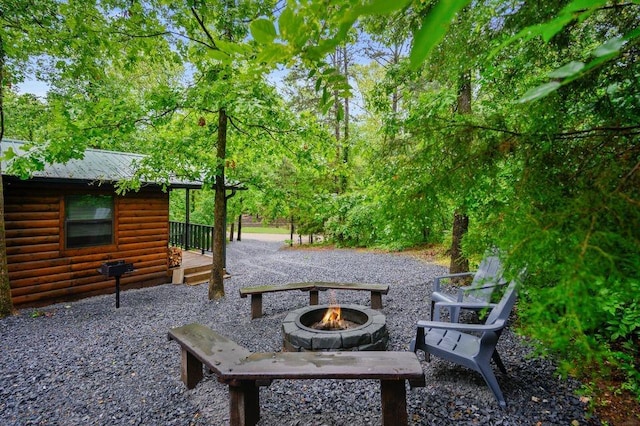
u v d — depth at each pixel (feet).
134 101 16.07
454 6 1.22
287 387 10.17
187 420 8.89
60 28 16.06
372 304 17.62
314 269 31.24
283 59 2.07
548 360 10.55
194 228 35.24
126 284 24.32
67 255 21.61
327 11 1.89
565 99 3.36
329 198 22.36
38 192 20.44
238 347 9.50
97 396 10.23
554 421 7.95
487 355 8.96
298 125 18.51
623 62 3.30
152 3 14.33
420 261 33.24
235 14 10.77
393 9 1.44
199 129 20.53
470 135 3.57
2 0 14.67
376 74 53.83
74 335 15.48
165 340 14.64
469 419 8.23
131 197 24.44
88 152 25.03
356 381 10.37
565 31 4.74
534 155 3.03
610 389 8.64
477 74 11.04
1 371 11.99
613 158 2.58
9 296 18.51
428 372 10.60
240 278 28.40
